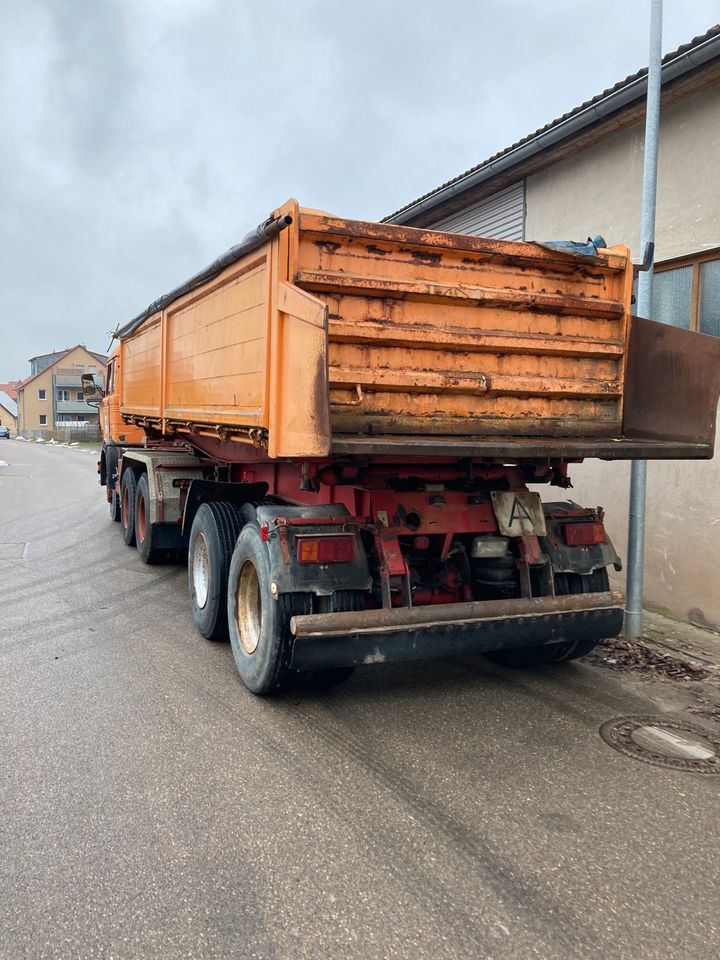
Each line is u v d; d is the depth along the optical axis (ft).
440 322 14.85
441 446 13.12
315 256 13.98
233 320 17.22
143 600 24.07
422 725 14.47
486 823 10.90
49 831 10.52
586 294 16.15
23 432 299.79
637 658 18.61
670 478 22.27
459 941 8.39
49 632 20.47
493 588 17.34
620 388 16.48
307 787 11.91
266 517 15.16
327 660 14.19
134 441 40.06
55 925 8.60
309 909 8.91
